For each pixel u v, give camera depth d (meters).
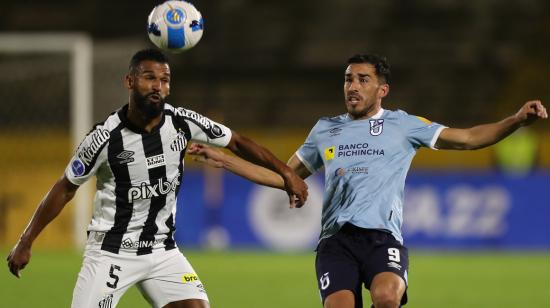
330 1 86.12
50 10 84.69
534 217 56.84
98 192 19.03
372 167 20.12
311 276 42.69
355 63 20.83
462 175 56.88
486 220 56.91
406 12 85.12
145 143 18.66
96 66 63.88
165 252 19.36
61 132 72.38
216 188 57.38
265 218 57.22
